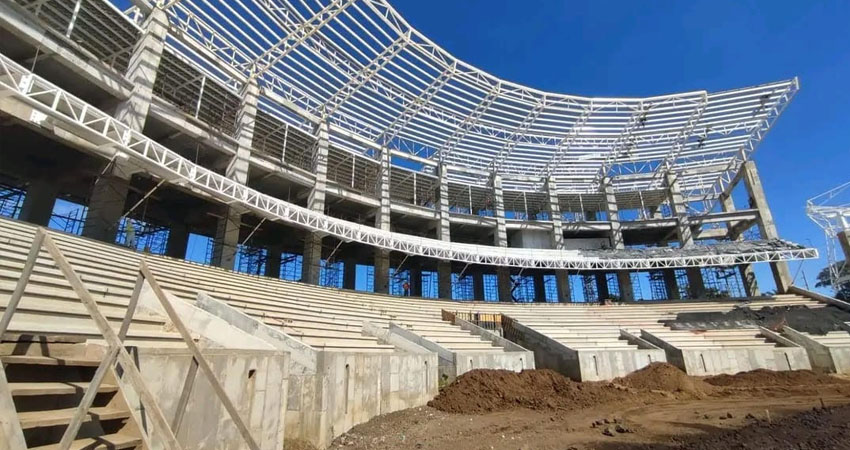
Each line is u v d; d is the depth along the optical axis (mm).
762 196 44031
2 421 3701
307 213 29016
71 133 18797
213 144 27719
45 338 5195
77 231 27000
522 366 18969
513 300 47094
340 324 16531
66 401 4688
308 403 9141
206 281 17312
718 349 22750
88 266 12688
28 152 23219
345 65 30141
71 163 24062
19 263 10203
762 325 29938
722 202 48969
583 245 48438
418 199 46688
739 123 40312
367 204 39125
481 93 35656
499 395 14359
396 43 29312
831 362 23250
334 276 41062
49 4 20797
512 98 36281
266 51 27859
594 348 23641
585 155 44844
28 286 8602
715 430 10359
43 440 4324
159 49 24391
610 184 48594
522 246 47094
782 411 12789
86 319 7988
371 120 36469
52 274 10531
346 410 10055
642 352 21781
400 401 12727
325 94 34406
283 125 32812
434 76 33094
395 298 31781
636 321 32125
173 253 31172
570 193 48062
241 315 11047
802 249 38375
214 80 28062
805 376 20641
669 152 44188
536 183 49281
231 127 30484
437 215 43281
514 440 9641
